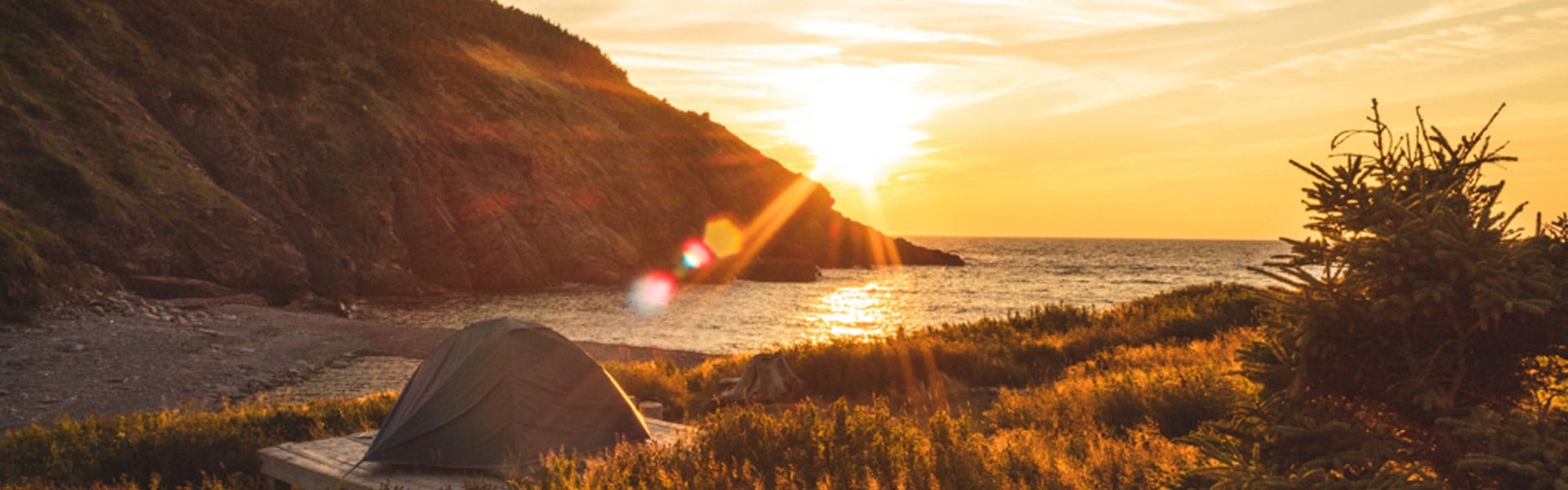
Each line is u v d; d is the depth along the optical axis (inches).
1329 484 168.7
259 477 389.4
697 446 343.9
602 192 3309.5
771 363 641.6
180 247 1943.9
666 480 297.0
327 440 414.3
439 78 3270.2
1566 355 170.2
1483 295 161.8
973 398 604.7
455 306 2169.0
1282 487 171.3
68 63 2247.8
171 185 2078.0
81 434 465.1
